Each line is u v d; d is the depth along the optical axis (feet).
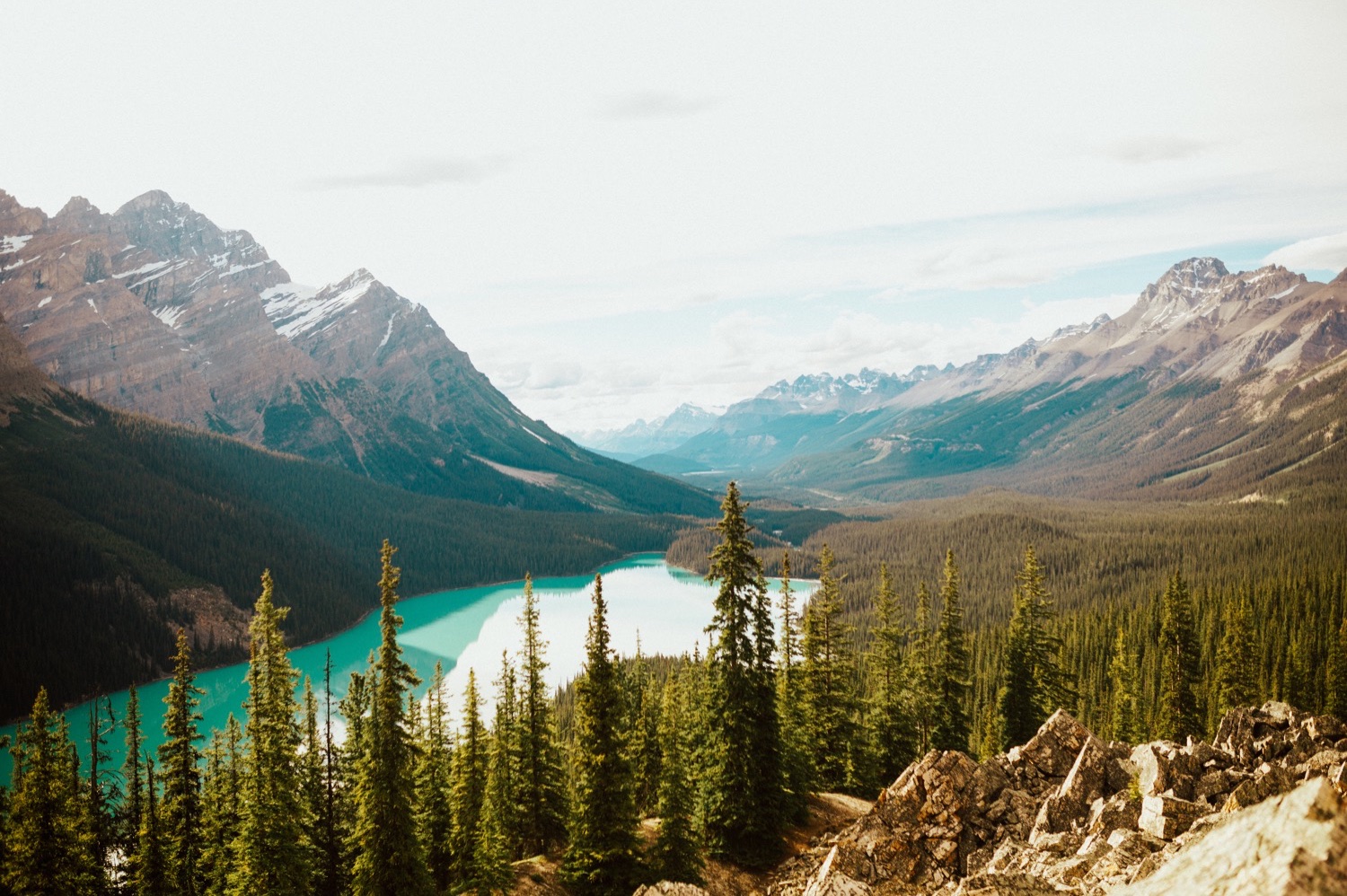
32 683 541.34
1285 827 30.25
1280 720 120.88
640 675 283.59
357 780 155.53
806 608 212.84
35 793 151.02
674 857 138.51
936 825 106.11
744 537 151.94
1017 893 64.54
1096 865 76.69
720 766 151.53
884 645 223.30
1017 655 225.97
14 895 147.95
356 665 648.38
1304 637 357.00
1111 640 420.36
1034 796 115.44
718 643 150.92
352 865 163.12
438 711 204.74
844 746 209.15
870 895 88.17
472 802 167.84
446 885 177.58
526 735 178.29
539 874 156.66
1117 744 114.32
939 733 218.79
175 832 170.81
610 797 141.28
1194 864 33.04
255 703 152.56
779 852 150.61
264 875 141.69
